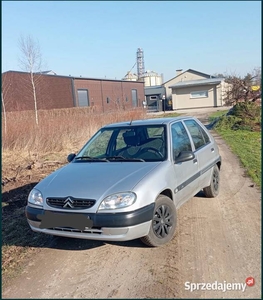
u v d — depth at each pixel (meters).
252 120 15.99
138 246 3.99
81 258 3.80
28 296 3.11
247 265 3.41
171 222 4.06
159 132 4.68
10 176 8.59
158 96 53.53
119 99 45.66
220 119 17.47
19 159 10.91
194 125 5.68
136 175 3.84
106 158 4.57
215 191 5.79
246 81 20.45
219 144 12.02
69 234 3.63
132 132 4.89
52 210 3.69
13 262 3.79
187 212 5.09
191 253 3.72
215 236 4.14
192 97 44.12
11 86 28.19
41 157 11.23
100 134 5.25
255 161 8.50
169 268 3.43
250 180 6.82
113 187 3.62
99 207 3.48
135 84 51.16
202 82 42.91
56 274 3.48
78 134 14.55
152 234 3.76
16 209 5.89
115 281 3.26
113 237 3.44
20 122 13.12
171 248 3.88
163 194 4.11
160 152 4.40
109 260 3.70
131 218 3.43
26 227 4.93
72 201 3.61
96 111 23.48
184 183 4.50
